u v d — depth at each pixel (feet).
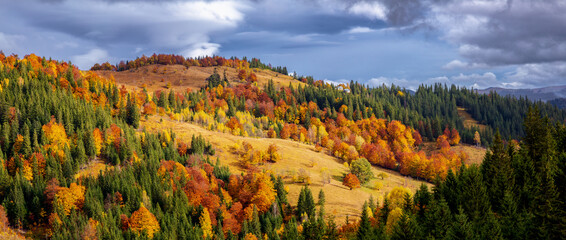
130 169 522.47
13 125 584.81
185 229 423.64
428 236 202.49
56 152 535.60
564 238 184.55
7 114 613.52
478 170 274.36
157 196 479.00
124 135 613.11
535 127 284.82
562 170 223.92
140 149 602.44
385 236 230.27
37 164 504.84
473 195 232.53
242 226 430.61
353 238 248.32
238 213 472.03
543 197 216.74
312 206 450.71
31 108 639.35
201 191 489.67
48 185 462.60
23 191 456.86
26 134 554.05
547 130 289.74
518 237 196.75
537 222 201.05
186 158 604.90
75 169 524.52
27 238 406.62
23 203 438.40
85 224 396.57
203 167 567.59
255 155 622.13
